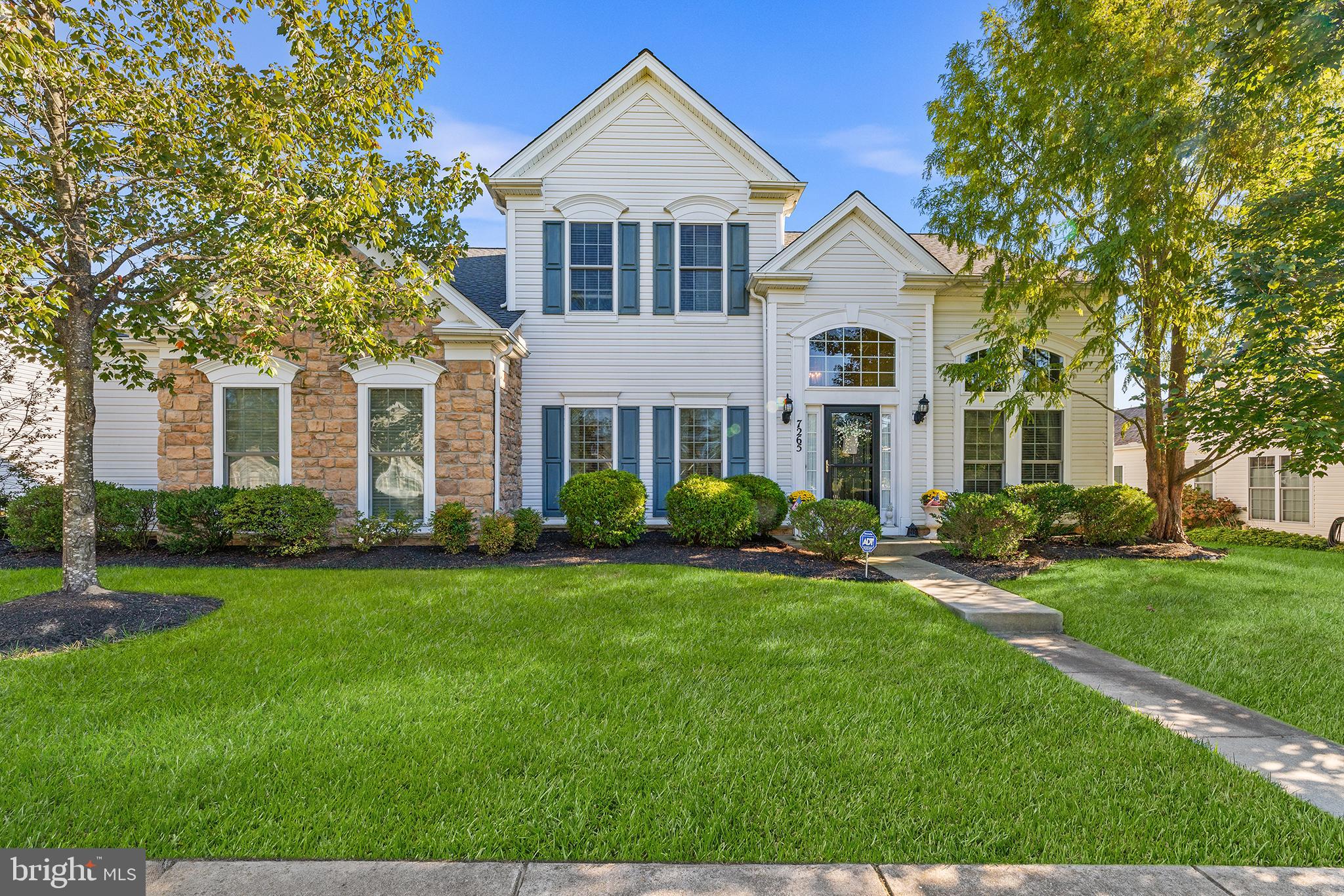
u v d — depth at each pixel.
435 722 3.61
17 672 4.37
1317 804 2.92
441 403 9.95
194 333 6.83
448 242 8.12
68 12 5.32
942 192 10.24
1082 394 10.81
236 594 6.64
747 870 2.38
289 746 3.30
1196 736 3.68
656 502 12.30
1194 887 2.31
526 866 2.40
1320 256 6.48
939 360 12.54
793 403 11.94
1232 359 7.69
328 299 5.92
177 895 2.21
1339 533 13.39
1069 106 9.37
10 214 5.45
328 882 2.30
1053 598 7.17
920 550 10.38
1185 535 10.87
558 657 4.75
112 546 9.44
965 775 3.10
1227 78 7.88
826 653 4.92
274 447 10.00
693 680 4.31
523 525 9.42
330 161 6.62
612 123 12.33
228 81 6.12
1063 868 2.41
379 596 6.60
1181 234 8.74
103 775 3.02
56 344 6.15
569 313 12.26
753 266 12.47
